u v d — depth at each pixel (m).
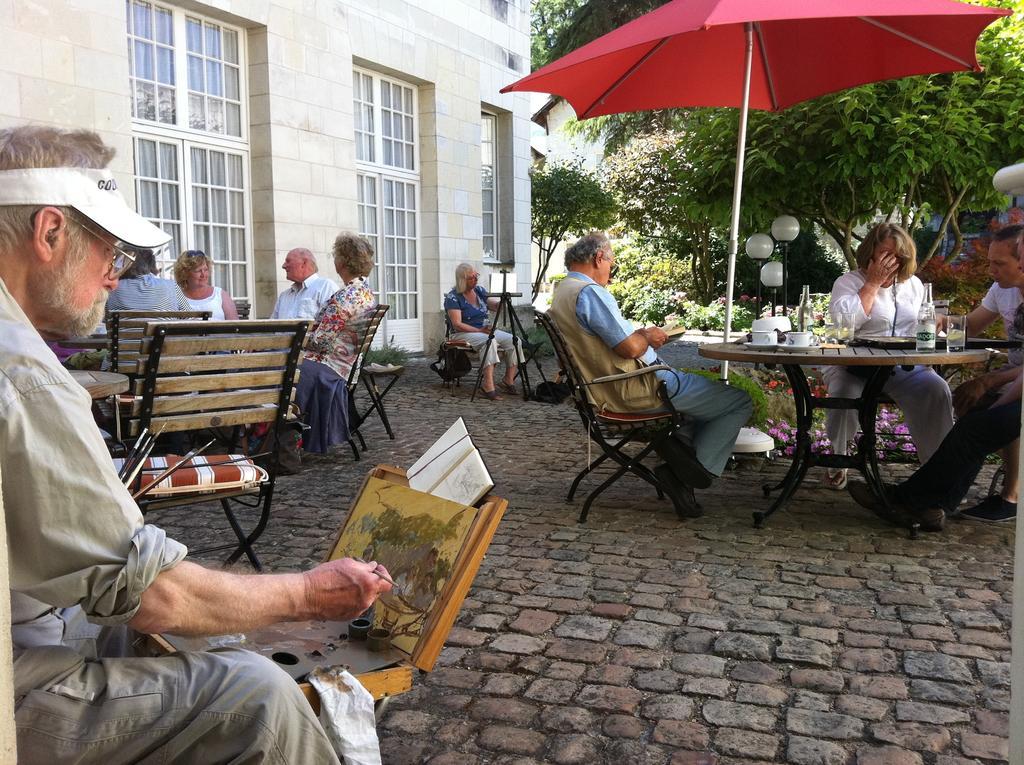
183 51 8.89
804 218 7.92
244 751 1.31
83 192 1.35
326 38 10.25
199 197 9.21
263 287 9.81
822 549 3.81
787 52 5.09
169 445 5.11
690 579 3.44
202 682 1.35
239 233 9.70
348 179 10.70
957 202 7.12
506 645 2.83
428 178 12.55
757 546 3.86
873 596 3.25
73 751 1.29
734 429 4.26
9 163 1.32
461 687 2.54
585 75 4.95
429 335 12.80
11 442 1.17
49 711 1.29
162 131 8.71
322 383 5.48
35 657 1.32
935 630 2.94
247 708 1.33
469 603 3.19
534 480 5.15
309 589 1.44
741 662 2.71
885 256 4.59
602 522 4.25
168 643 1.64
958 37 4.47
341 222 10.62
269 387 3.29
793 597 3.25
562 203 18.00
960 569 3.54
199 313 4.87
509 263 14.56
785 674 2.62
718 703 2.45
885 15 3.67
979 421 3.78
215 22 9.23
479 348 8.88
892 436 5.45
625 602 3.20
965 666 2.67
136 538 1.25
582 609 3.14
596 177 19.72
